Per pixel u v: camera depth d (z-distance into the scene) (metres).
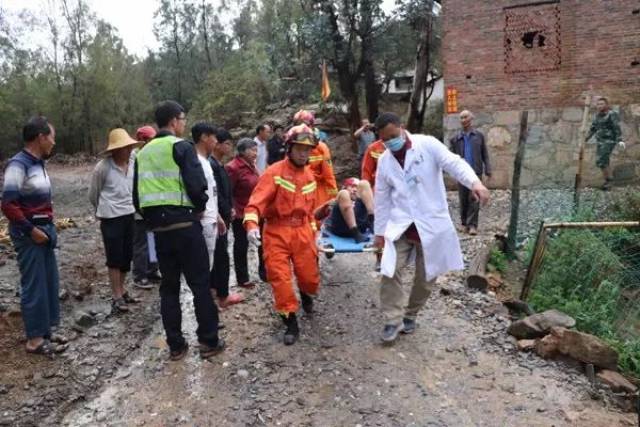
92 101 38.31
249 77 27.98
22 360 4.67
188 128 28.81
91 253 8.31
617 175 10.28
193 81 46.44
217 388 4.19
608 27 11.96
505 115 12.77
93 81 37.97
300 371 4.39
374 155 7.01
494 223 9.34
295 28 20.56
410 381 4.23
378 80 21.05
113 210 5.56
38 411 3.96
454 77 13.07
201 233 4.46
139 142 6.04
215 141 5.15
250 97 27.75
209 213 4.91
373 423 3.73
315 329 5.14
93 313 5.71
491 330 5.06
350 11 17.23
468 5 12.82
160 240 4.39
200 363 4.57
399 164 4.61
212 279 5.60
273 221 4.89
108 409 3.99
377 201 4.80
